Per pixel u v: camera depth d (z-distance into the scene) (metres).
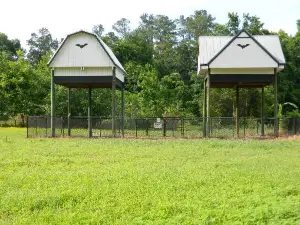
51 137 27.48
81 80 28.44
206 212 7.40
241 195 8.91
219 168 12.92
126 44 70.25
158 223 6.89
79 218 7.21
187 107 56.00
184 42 79.88
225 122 30.48
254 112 46.19
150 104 49.78
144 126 30.58
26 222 6.98
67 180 10.74
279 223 6.65
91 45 28.30
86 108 42.84
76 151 18.12
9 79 45.84
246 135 28.25
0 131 36.06
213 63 27.62
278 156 16.31
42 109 45.97
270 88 47.44
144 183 10.28
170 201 8.42
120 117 28.86
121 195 8.95
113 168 12.91
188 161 14.79
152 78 53.06
